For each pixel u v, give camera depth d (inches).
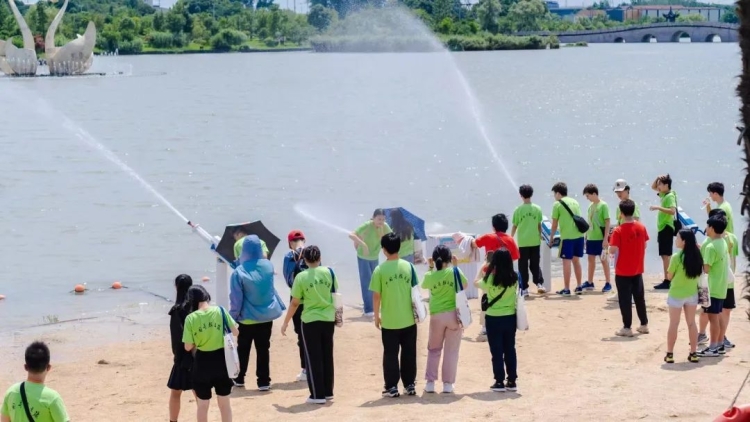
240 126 2422.5
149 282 815.7
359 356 557.9
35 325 663.8
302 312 470.6
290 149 1903.3
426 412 441.4
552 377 495.2
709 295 505.0
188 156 1798.7
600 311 640.4
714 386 463.8
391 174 1512.1
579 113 2778.1
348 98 3393.2
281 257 892.0
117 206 1227.9
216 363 406.6
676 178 1408.7
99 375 536.4
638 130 2247.8
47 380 527.2
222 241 556.1
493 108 2972.4
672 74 5014.8
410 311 466.6
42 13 6387.8
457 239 687.1
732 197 1238.9
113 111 2945.4
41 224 1102.4
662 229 700.0
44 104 3213.6
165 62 6663.4
